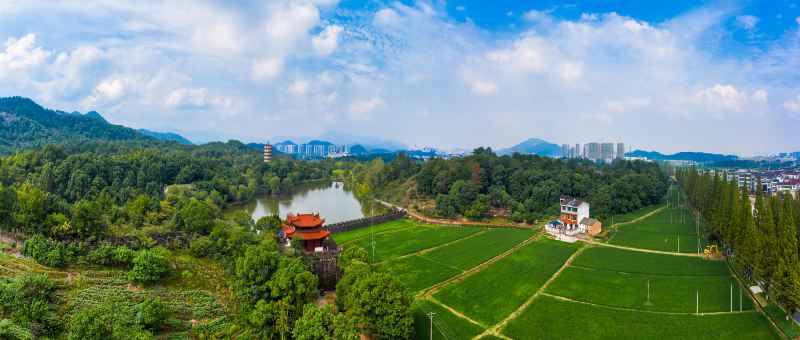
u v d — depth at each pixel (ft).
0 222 311.06
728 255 401.49
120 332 190.39
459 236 502.38
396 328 233.76
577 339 250.78
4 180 579.48
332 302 295.89
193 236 331.16
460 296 314.96
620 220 609.01
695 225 564.30
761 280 303.68
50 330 203.92
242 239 325.21
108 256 278.46
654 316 278.87
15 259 267.80
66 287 245.65
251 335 224.53
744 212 366.84
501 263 393.91
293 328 232.53
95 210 318.65
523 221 591.37
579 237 492.13
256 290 257.96
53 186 598.34
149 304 224.12
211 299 265.54
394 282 250.37
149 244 304.71
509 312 287.48
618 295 314.14
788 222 300.61
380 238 493.77
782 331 250.37
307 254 343.87
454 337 254.06
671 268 374.02
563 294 317.63
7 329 179.22
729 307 289.12
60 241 291.58
